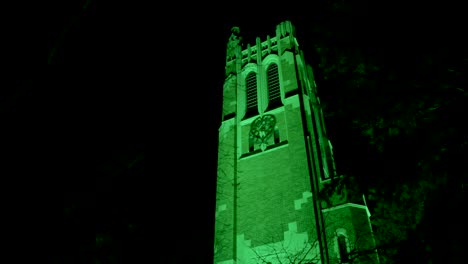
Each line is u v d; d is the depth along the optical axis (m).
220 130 31.95
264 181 26.03
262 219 23.98
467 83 10.13
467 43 10.62
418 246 9.26
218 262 23.31
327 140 30.84
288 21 39.03
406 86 11.38
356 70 13.14
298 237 21.75
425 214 9.23
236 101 34.06
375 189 11.93
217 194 27.09
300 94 30.34
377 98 12.14
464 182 9.16
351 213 21.23
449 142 9.80
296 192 23.81
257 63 36.78
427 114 10.60
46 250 6.20
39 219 6.23
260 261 22.20
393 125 11.56
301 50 37.44
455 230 8.68
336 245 20.42
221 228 24.91
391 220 11.62
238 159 29.02
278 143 28.02
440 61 10.80
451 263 8.53
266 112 31.19
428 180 9.88
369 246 20.05
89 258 7.27
